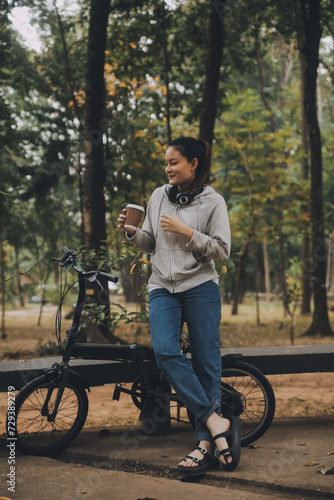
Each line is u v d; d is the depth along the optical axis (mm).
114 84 14477
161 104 14594
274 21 15203
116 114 14562
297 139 25016
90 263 5035
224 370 3867
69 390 4086
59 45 14391
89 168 11586
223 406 3709
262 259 43031
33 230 18375
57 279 25594
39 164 16359
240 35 14938
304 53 16234
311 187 16719
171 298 3422
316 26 15781
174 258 3391
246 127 19312
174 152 3445
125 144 14117
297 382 8484
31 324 21734
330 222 16797
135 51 13938
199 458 3285
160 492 3012
